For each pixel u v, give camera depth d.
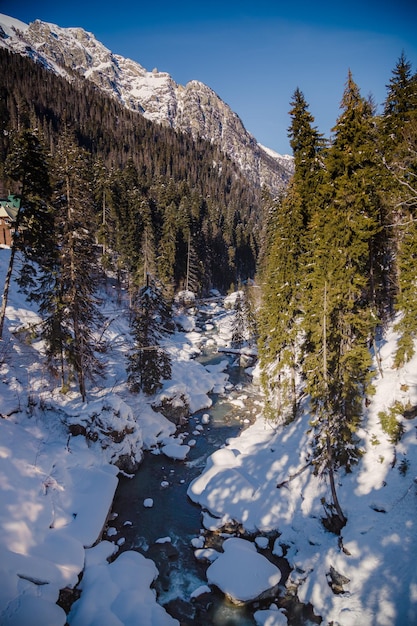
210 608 14.77
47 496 17.84
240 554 16.42
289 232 24.41
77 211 23.33
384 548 15.20
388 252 25.39
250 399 35.25
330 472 17.30
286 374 29.22
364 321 18.30
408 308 21.64
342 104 18.06
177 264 66.00
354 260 17.98
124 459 23.30
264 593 15.18
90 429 22.91
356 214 17.48
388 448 18.83
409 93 22.88
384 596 13.73
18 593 12.80
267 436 26.23
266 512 19.17
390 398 20.75
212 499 20.27
